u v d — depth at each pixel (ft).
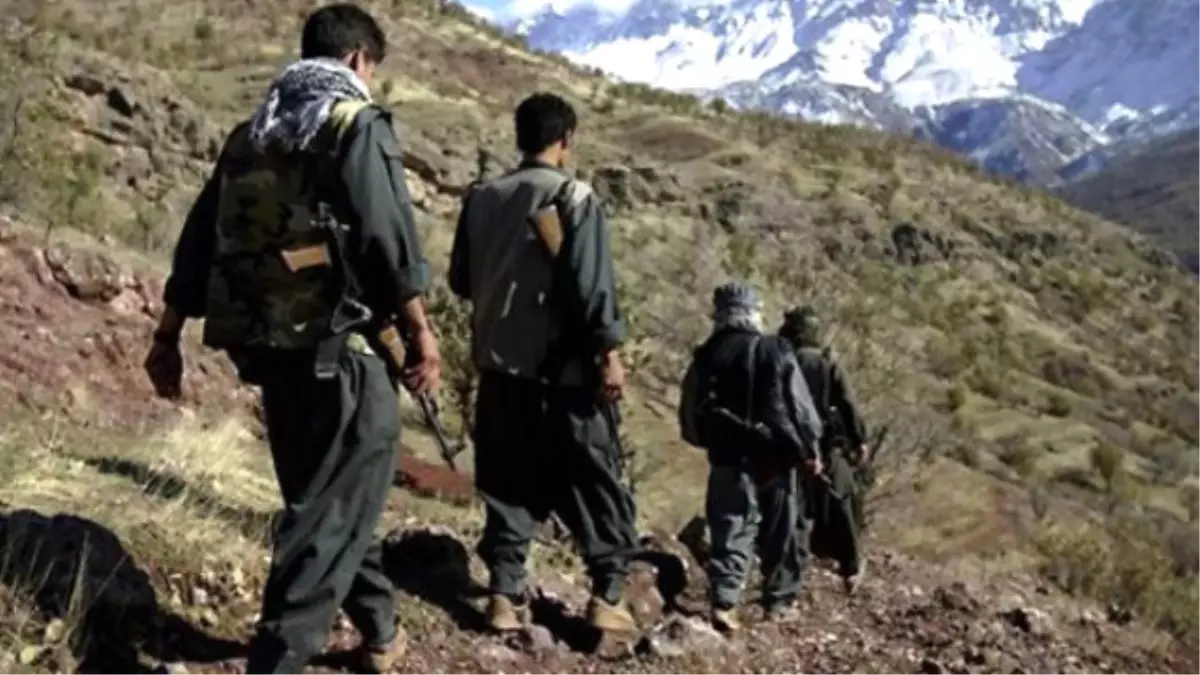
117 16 147.54
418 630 17.94
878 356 69.10
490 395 18.76
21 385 22.63
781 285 122.52
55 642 14.10
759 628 23.06
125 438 22.09
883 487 47.32
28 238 27.84
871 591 27.25
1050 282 214.48
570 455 18.62
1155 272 254.27
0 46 70.59
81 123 73.77
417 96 156.76
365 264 13.56
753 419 22.45
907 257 187.62
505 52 208.03
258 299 13.47
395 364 13.99
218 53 144.25
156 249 44.93
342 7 14.16
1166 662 27.32
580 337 18.24
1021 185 274.77
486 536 18.93
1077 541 42.42
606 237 18.03
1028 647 24.93
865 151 234.38
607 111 199.41
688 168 177.88
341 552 13.85
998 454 97.71
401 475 25.59
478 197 18.65
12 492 16.56
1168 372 192.24
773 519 23.91
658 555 24.30
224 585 16.52
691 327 75.20
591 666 18.62
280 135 13.34
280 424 14.15
